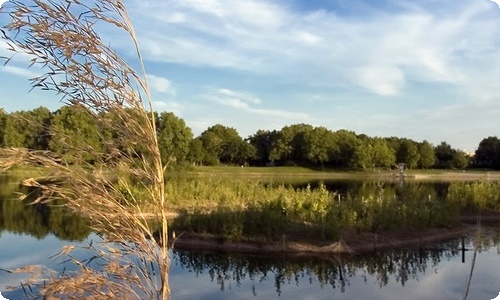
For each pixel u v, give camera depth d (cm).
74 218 1752
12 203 2103
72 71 235
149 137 248
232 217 1633
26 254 1148
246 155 7894
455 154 8469
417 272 1298
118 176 257
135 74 250
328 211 1742
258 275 1259
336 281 1211
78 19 243
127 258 252
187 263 1363
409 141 8181
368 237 1641
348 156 7706
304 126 8050
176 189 2400
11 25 232
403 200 2086
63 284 228
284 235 1531
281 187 2662
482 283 1173
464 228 1923
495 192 2419
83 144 248
